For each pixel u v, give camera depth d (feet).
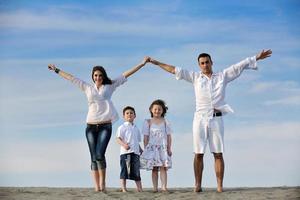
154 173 29.89
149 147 30.01
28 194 27.76
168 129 30.22
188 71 28.48
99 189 28.99
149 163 29.68
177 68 28.40
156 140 29.96
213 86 28.02
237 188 30.12
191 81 28.50
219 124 27.91
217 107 27.99
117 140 29.86
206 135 27.99
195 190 28.22
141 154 30.27
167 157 29.68
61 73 29.27
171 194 27.43
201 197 26.00
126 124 30.14
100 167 28.73
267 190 27.86
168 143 30.19
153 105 30.27
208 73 28.37
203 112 27.96
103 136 28.63
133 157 29.78
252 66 28.32
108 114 28.76
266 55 28.37
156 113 30.17
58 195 27.30
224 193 27.14
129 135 29.91
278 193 26.53
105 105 28.84
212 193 27.30
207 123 27.86
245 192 27.25
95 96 28.73
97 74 28.86
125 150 29.81
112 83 29.25
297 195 25.84
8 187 31.32
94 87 28.96
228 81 28.45
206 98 27.94
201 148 27.94
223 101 28.12
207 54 28.19
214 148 27.91
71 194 27.63
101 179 28.76
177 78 28.45
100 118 28.73
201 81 28.12
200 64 28.30
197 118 28.07
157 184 29.86
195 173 28.22
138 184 29.94
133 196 26.84
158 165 29.55
